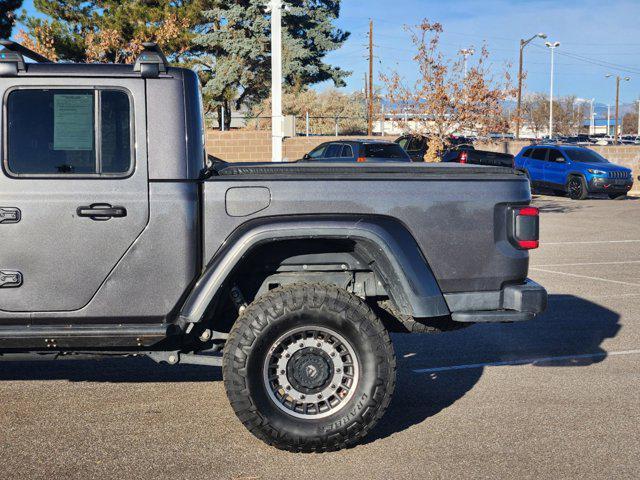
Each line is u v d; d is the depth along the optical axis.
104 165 4.65
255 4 37.81
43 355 4.83
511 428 5.26
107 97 4.66
